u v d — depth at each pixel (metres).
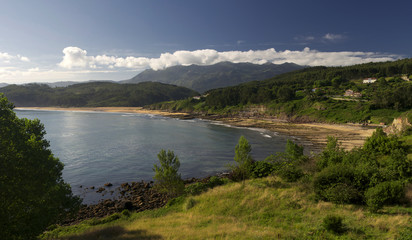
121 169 56.38
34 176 15.10
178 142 89.62
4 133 15.35
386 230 13.66
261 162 37.28
